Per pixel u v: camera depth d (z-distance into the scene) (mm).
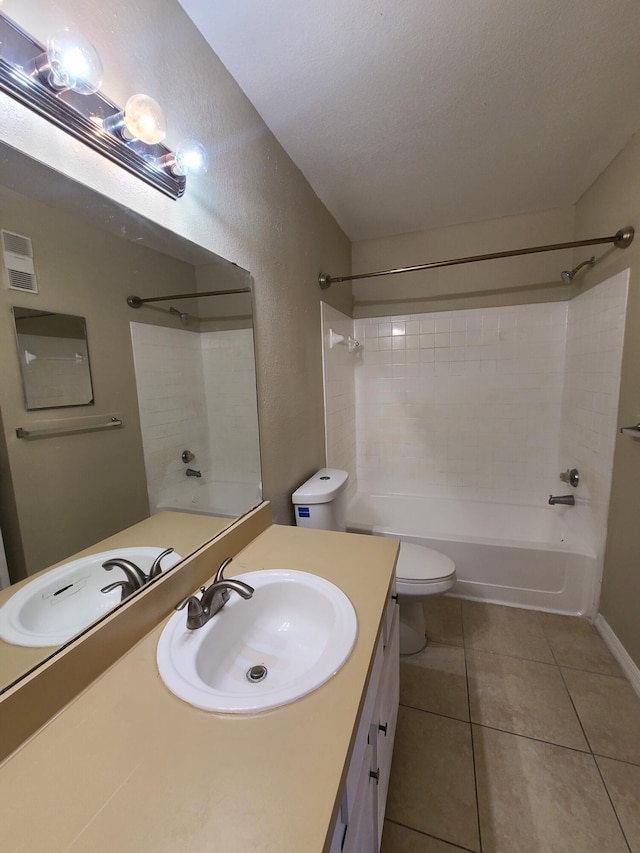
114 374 826
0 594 593
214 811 449
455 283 2488
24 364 637
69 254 709
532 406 2449
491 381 2508
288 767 498
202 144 1026
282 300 1546
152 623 807
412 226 2410
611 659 1630
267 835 423
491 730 1326
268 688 772
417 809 1092
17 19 583
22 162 609
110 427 816
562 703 1423
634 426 1521
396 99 1284
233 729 557
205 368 1118
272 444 1471
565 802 1099
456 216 2285
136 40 811
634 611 1520
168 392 988
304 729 553
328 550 1142
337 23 999
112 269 808
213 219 1102
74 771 503
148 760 514
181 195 950
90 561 756
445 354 2576
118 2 763
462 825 1049
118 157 764
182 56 951
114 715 588
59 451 705
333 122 1391
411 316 2607
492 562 2041
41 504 668
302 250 1751
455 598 2107
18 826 442
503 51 1104
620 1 959
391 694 1097
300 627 925
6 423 613
